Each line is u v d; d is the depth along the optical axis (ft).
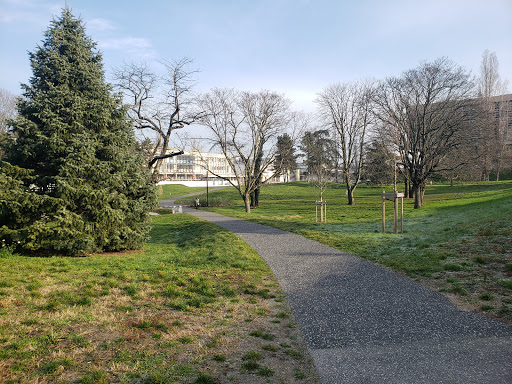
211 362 13.96
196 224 75.25
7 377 12.47
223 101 110.63
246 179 115.24
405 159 101.09
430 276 26.04
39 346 15.07
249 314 19.72
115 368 13.30
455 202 100.12
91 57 45.57
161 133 91.76
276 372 13.17
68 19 44.34
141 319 18.53
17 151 38.70
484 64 195.72
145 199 44.88
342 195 189.26
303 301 21.90
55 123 38.52
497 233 37.37
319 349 15.15
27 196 35.04
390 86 102.78
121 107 45.44
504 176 216.74
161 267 31.50
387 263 31.24
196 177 360.07
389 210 96.68
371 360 13.98
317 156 129.08
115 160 41.78
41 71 42.16
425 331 16.62
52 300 21.21
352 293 23.16
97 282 25.81
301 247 41.81
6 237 35.83
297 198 187.01
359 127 126.41
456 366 13.24
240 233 55.88
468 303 20.06
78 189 36.76
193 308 20.63
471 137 97.45
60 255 37.68
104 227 39.75
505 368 12.96
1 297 21.30
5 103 126.31
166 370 13.21
